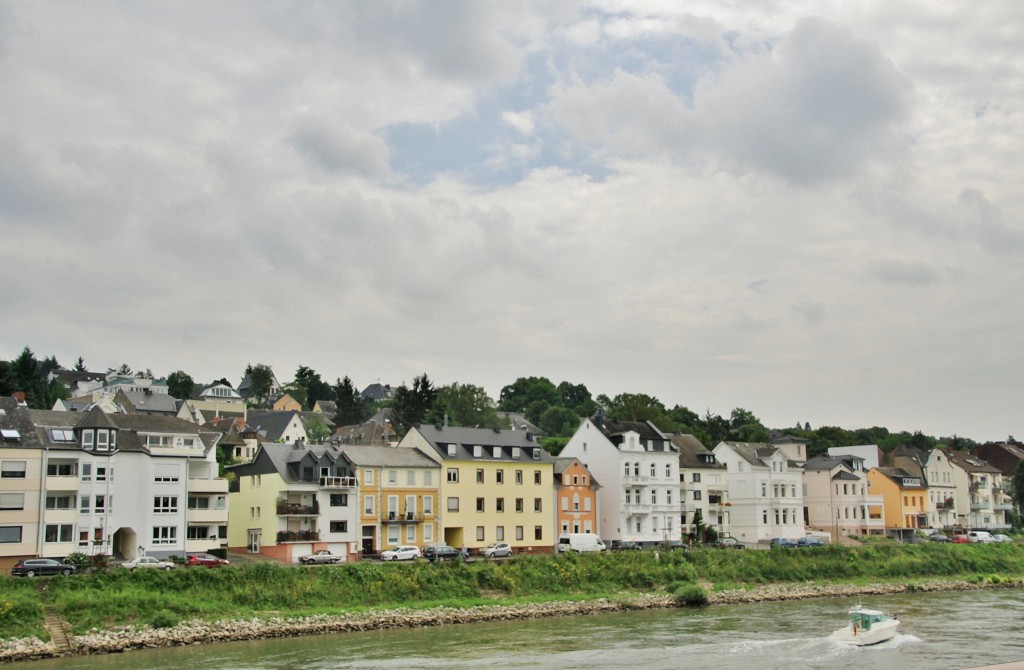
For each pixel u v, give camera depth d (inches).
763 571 4746.6
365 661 2689.5
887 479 6830.7
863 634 2967.5
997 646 2967.5
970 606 4087.1
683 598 4055.1
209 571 3400.6
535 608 3713.1
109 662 2664.9
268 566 3533.5
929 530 6875.0
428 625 3408.0
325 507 4451.3
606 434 5556.1
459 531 4886.8
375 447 4822.8
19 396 5723.4
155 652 2844.5
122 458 3905.0
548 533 5167.3
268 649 2893.7
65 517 3693.4
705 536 5816.9
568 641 3048.7
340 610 3378.4
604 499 5492.1
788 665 2659.9
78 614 2987.2
